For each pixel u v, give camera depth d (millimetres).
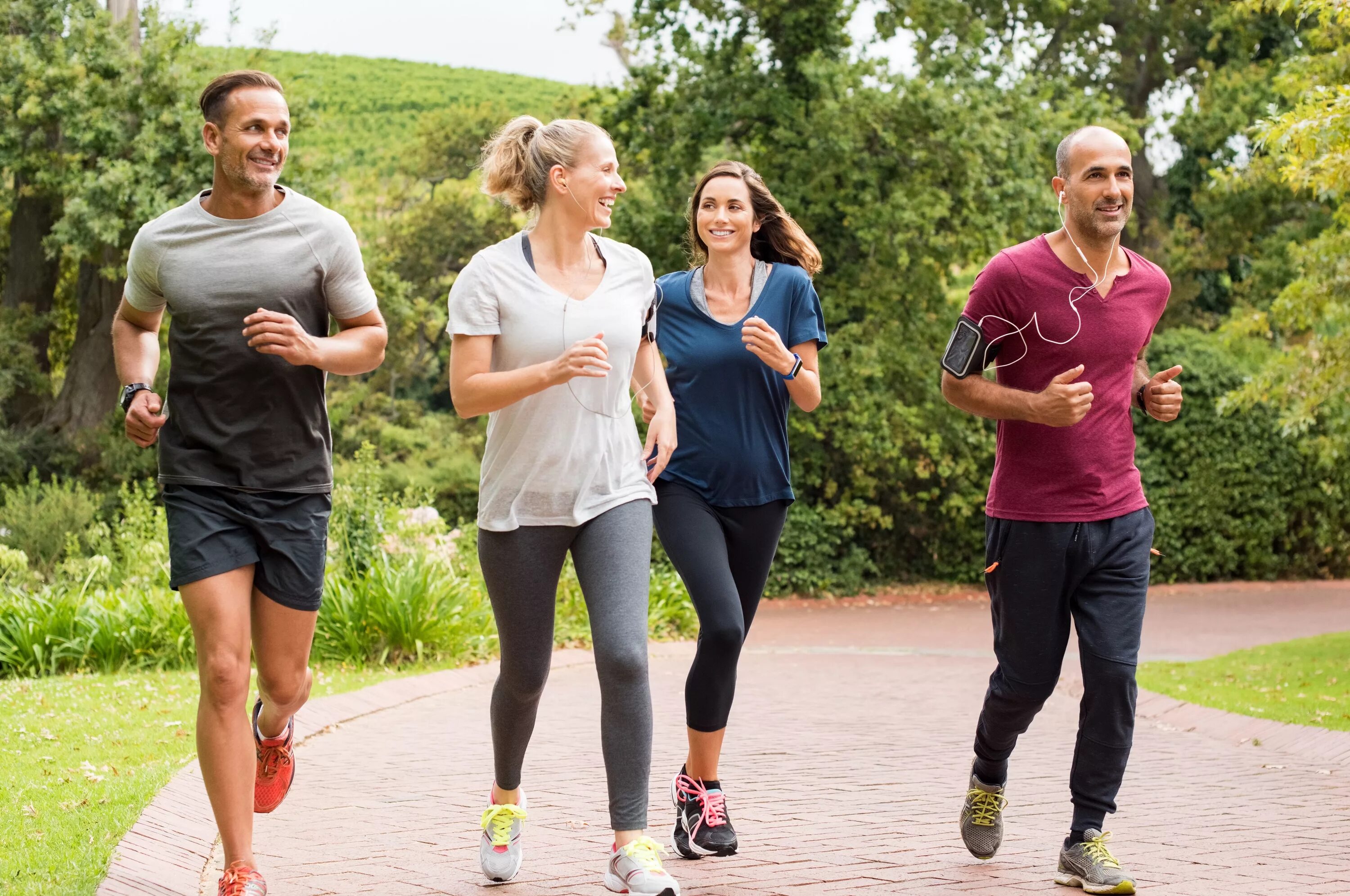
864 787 5363
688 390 4191
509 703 3695
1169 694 8305
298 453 3453
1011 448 3889
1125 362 3855
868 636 14695
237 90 3375
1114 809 3797
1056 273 3812
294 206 3480
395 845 4285
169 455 3408
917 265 20609
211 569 3324
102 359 21938
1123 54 30750
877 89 19797
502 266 3553
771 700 8508
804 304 4309
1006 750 4023
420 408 33219
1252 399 12102
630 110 21672
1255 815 4844
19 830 4082
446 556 11797
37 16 20562
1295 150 9148
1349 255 11219
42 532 16797
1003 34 28562
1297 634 14203
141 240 3438
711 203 4270
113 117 19859
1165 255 29250
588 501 3549
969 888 3738
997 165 20094
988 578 3984
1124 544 3814
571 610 12281
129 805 4426
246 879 3273
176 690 7742
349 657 9812
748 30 21219
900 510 21422
